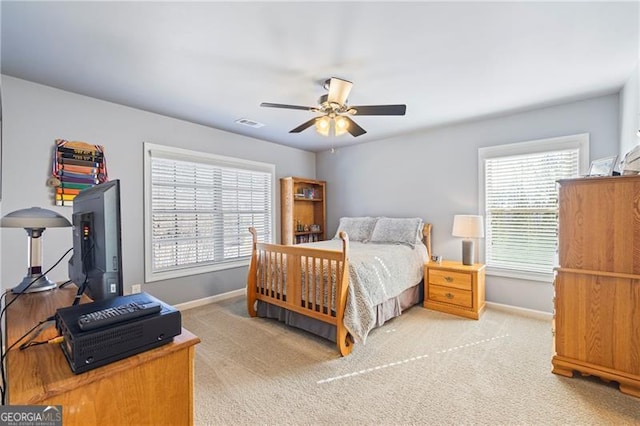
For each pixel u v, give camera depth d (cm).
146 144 326
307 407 175
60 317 94
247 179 442
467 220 333
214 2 156
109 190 113
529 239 329
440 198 396
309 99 293
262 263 322
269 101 298
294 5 159
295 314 288
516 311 334
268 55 211
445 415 167
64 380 77
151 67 228
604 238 193
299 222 508
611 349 189
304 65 225
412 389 192
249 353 242
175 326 97
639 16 168
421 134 412
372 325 249
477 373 210
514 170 339
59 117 268
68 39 190
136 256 321
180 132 356
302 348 251
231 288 413
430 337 271
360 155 484
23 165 249
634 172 192
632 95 237
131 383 87
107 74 239
